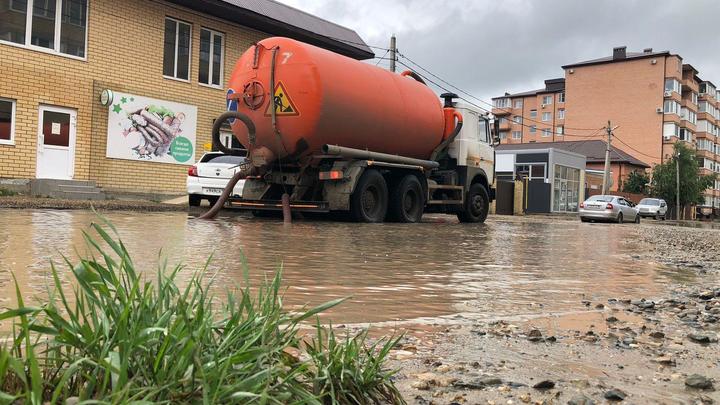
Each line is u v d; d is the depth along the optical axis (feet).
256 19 65.92
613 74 243.81
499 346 9.93
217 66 66.28
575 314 12.87
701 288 17.80
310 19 75.82
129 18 57.93
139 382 5.35
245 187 41.70
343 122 39.34
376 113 41.37
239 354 5.72
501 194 107.04
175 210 49.11
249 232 29.60
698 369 9.00
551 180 138.82
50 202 43.01
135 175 58.95
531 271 19.98
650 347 10.27
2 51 49.83
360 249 23.94
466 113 51.67
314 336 9.50
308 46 38.73
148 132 59.77
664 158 234.17
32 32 51.90
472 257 23.43
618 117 242.17
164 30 60.90
